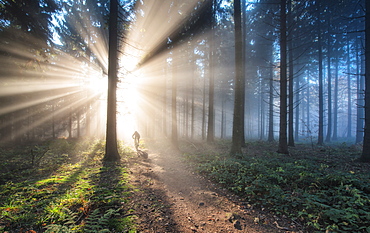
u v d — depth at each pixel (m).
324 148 14.61
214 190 5.60
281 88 12.00
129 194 5.06
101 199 4.52
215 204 4.62
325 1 16.50
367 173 6.64
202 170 7.63
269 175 5.88
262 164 7.40
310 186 4.97
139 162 9.91
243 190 5.32
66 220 3.58
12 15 9.22
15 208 4.00
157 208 4.30
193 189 5.71
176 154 12.35
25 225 3.36
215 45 19.31
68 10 16.55
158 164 9.47
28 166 8.68
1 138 18.31
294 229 3.44
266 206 4.38
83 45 19.12
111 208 4.16
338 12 18.22
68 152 12.59
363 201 3.97
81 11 17.09
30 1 9.76
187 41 13.83
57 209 3.90
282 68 12.02
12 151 13.01
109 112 10.16
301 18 17.39
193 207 4.45
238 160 8.22
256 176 5.99
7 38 9.36
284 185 5.38
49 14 11.70
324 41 21.39
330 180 5.34
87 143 16.64
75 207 4.11
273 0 17.56
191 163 9.22
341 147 15.53
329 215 3.55
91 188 5.41
